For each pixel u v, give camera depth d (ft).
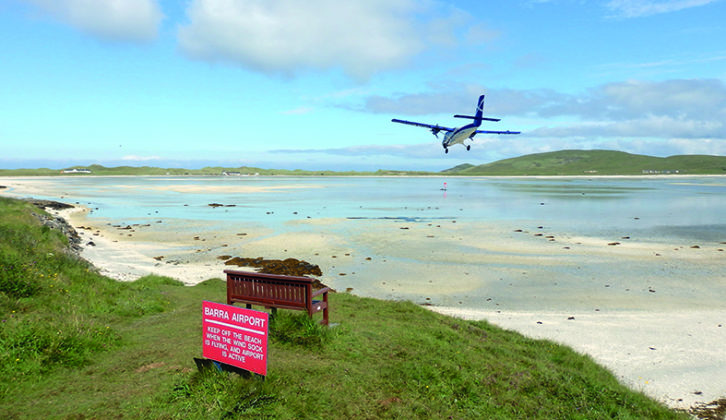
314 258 111.14
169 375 25.64
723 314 68.23
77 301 44.78
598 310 71.00
